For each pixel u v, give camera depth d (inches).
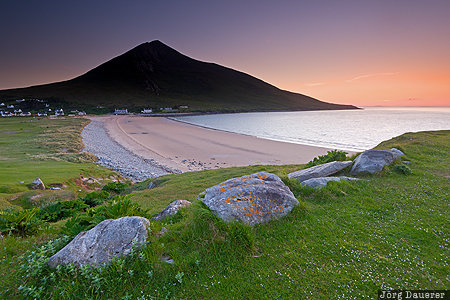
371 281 194.2
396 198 386.0
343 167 545.0
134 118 7022.6
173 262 207.6
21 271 195.9
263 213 283.7
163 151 2183.8
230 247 225.1
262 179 355.6
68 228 281.0
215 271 203.8
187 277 196.7
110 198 753.6
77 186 1016.2
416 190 418.9
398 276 200.5
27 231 323.3
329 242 251.4
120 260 194.4
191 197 655.8
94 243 206.2
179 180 986.7
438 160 637.9
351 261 220.2
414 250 239.3
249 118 7583.7
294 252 232.1
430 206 352.5
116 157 1921.8
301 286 188.5
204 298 178.5
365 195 402.6
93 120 5620.1
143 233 221.0
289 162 1689.2
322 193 397.1
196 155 1996.8
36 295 171.8
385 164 537.6
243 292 183.2
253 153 2017.7
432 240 258.1
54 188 903.1
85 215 289.1
